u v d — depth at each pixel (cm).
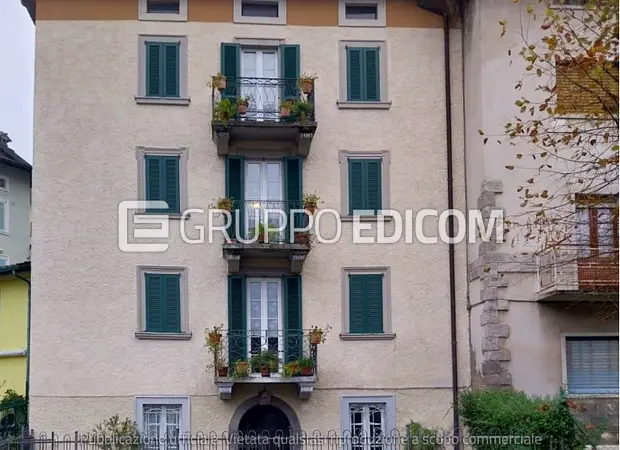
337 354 2114
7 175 3634
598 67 1509
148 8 2203
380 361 2119
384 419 2105
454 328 2133
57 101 2139
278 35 2216
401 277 2152
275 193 2166
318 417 2088
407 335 2131
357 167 2181
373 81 2217
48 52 2155
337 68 2214
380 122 2203
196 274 2114
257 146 2166
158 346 2081
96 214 2111
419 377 2117
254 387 2078
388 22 2241
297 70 2188
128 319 2081
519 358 2006
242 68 2212
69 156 2123
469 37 2191
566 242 1961
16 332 2517
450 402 2109
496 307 2016
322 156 2180
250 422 2117
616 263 1930
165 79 2169
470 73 2178
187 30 2195
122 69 2164
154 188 2133
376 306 2139
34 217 2095
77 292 2081
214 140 2147
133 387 2061
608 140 1811
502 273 2030
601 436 1947
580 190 2055
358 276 2147
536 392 1997
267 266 2125
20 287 2536
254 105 2159
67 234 2098
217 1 2211
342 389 2102
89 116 2141
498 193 2061
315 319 2122
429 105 2217
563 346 2019
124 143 2141
